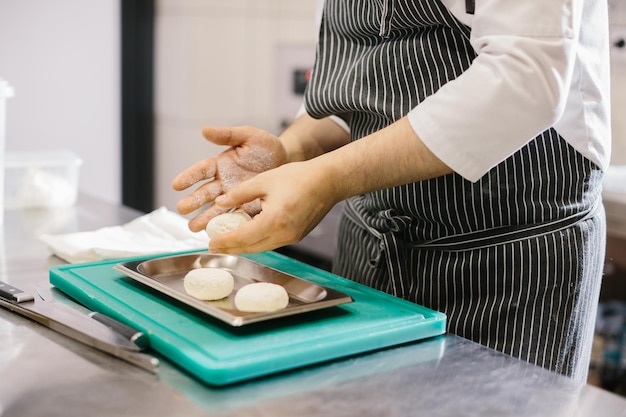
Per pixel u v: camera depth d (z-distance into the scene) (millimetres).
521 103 862
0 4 2414
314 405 708
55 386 731
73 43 2566
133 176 2760
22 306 921
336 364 802
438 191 1043
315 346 789
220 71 2668
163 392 724
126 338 810
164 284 919
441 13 992
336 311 902
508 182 1019
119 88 2688
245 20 2684
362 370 788
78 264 1063
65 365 779
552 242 1032
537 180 1024
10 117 2498
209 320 855
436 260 1081
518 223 1035
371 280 1148
